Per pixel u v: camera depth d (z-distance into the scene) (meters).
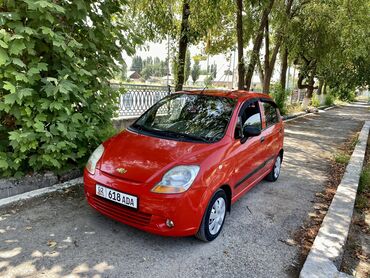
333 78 26.91
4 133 4.04
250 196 4.71
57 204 3.84
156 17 7.94
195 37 8.25
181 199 2.81
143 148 3.33
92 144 4.70
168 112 4.25
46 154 3.95
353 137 11.56
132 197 2.89
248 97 4.41
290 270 2.91
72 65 3.98
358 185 5.21
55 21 3.86
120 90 5.07
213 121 3.84
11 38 3.29
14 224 3.31
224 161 3.29
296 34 14.84
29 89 3.54
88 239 3.13
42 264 2.70
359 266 3.10
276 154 5.24
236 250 3.15
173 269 2.76
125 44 4.76
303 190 5.18
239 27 10.07
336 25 14.34
